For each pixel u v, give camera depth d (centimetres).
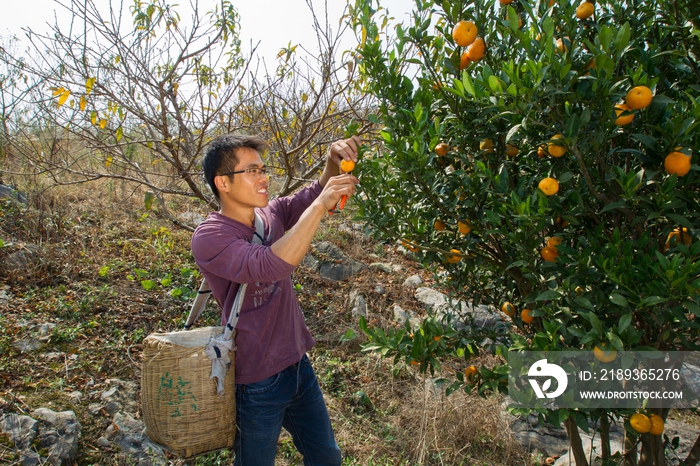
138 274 412
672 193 146
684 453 306
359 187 193
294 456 305
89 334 368
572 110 153
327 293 495
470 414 331
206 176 194
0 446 258
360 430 334
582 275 157
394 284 521
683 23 159
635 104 135
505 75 162
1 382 303
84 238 487
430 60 195
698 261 133
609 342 143
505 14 183
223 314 198
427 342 194
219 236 183
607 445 211
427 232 206
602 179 165
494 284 232
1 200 491
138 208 571
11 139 423
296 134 411
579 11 167
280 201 229
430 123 179
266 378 195
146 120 343
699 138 143
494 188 173
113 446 281
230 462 291
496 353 170
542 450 323
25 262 426
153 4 355
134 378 338
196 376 180
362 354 414
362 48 186
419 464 298
